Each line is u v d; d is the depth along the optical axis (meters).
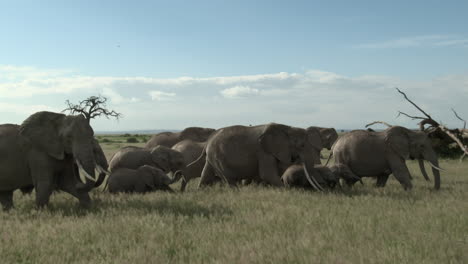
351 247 6.18
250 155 14.02
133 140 79.12
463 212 8.86
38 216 9.05
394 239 6.73
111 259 5.89
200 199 11.32
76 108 20.52
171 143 20.09
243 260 5.64
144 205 10.18
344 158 15.01
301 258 5.72
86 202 10.39
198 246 6.48
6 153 9.90
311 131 21.64
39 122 10.09
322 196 11.49
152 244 6.53
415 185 14.95
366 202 10.32
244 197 11.31
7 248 6.49
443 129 22.73
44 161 9.95
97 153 11.10
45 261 5.90
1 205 10.63
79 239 6.94
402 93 21.14
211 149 14.68
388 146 14.38
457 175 19.12
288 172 13.80
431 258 5.77
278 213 8.81
